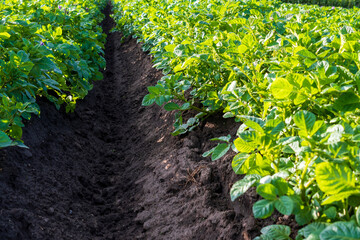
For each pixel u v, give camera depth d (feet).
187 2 23.99
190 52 14.06
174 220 10.39
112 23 54.19
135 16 33.06
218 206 9.96
